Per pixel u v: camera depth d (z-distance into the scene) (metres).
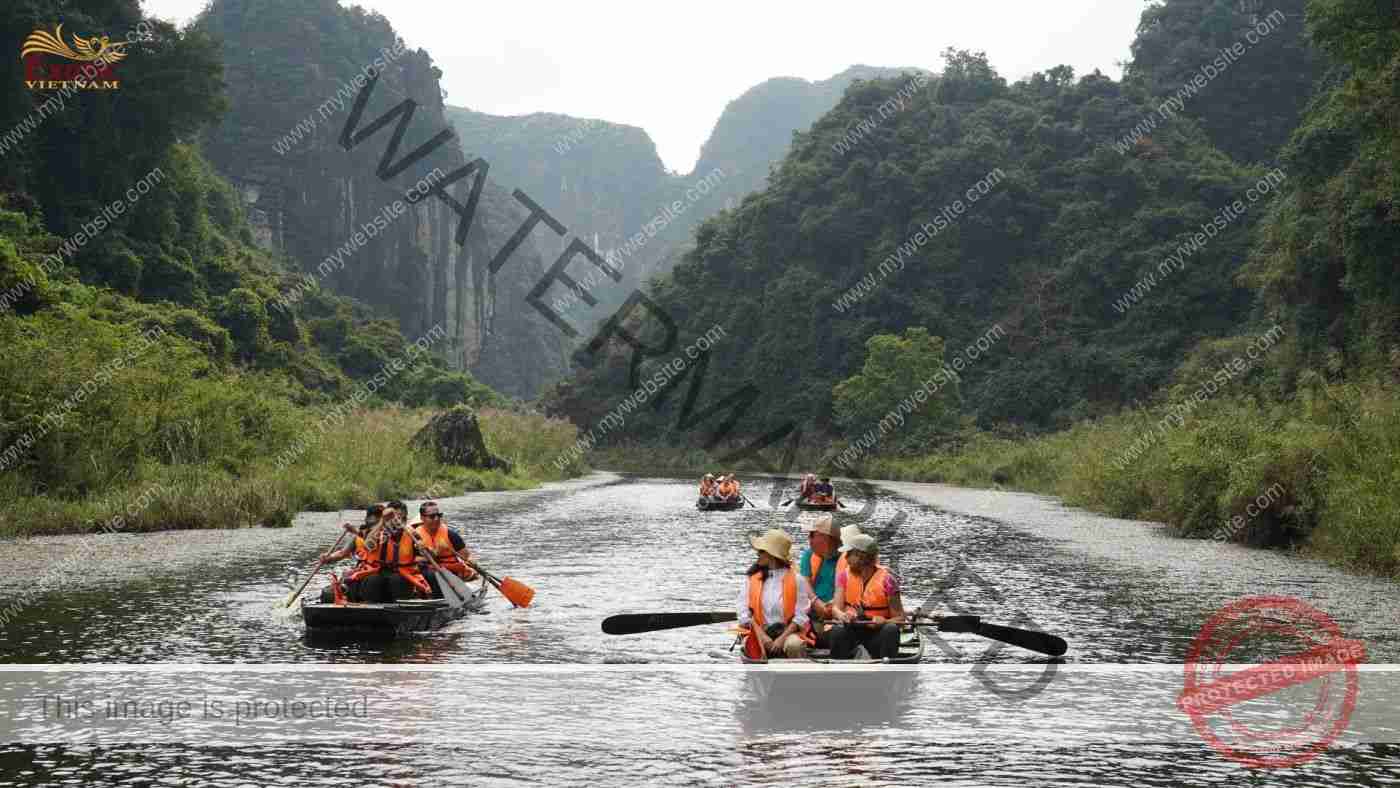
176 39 48.62
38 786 5.52
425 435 37.91
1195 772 5.91
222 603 11.30
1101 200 84.31
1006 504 33.66
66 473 20.94
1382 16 30.73
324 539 17.73
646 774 5.76
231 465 24.95
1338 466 17.64
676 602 11.79
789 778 5.70
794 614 8.62
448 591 10.67
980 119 95.56
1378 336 34.59
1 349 21.89
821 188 97.69
